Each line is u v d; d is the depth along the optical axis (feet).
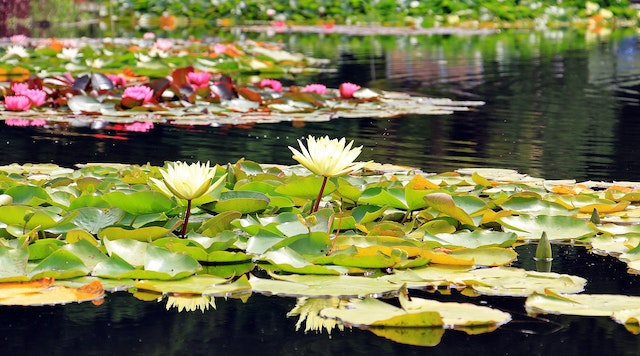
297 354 6.60
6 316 7.38
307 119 20.44
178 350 6.67
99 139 17.52
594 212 10.66
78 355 6.59
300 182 10.89
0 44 39.86
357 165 9.86
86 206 10.17
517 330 7.13
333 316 7.32
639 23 67.15
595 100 25.46
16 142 17.03
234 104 21.95
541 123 21.01
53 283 8.08
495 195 11.79
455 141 18.28
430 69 33.68
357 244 9.36
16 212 9.53
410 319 7.12
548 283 8.30
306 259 8.83
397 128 20.03
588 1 68.80
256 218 10.27
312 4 64.39
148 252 8.54
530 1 67.77
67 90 21.74
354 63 36.01
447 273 8.62
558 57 38.78
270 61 34.76
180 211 10.45
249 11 64.18
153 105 21.18
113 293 7.98
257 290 7.95
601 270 8.87
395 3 66.18
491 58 38.40
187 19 63.41
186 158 15.55
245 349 6.70
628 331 7.13
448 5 65.92
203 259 8.97
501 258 9.09
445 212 10.16
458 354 6.57
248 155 15.97
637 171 15.01
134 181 11.93
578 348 6.71
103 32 51.26
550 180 13.73
